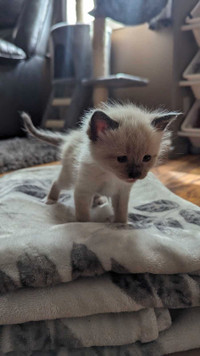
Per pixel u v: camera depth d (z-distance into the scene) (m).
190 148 0.71
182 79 0.69
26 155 0.60
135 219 0.29
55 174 0.44
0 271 0.18
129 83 0.68
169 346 0.18
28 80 0.81
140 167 0.22
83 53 0.78
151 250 0.20
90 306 0.18
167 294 0.19
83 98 0.78
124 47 0.80
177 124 0.67
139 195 0.35
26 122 0.37
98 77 0.72
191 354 0.18
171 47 0.69
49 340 0.17
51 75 0.88
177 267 0.19
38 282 0.18
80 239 0.20
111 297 0.18
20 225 0.26
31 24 0.80
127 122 0.22
